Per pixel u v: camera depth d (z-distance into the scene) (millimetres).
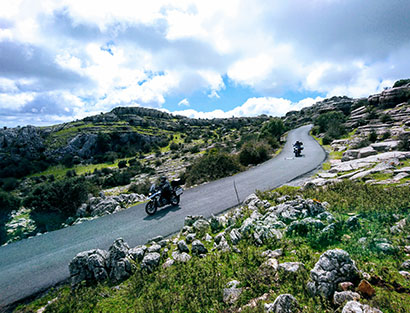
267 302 3441
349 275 3410
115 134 97188
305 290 3457
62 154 82250
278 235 5551
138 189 25781
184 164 50500
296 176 14953
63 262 6703
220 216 8805
